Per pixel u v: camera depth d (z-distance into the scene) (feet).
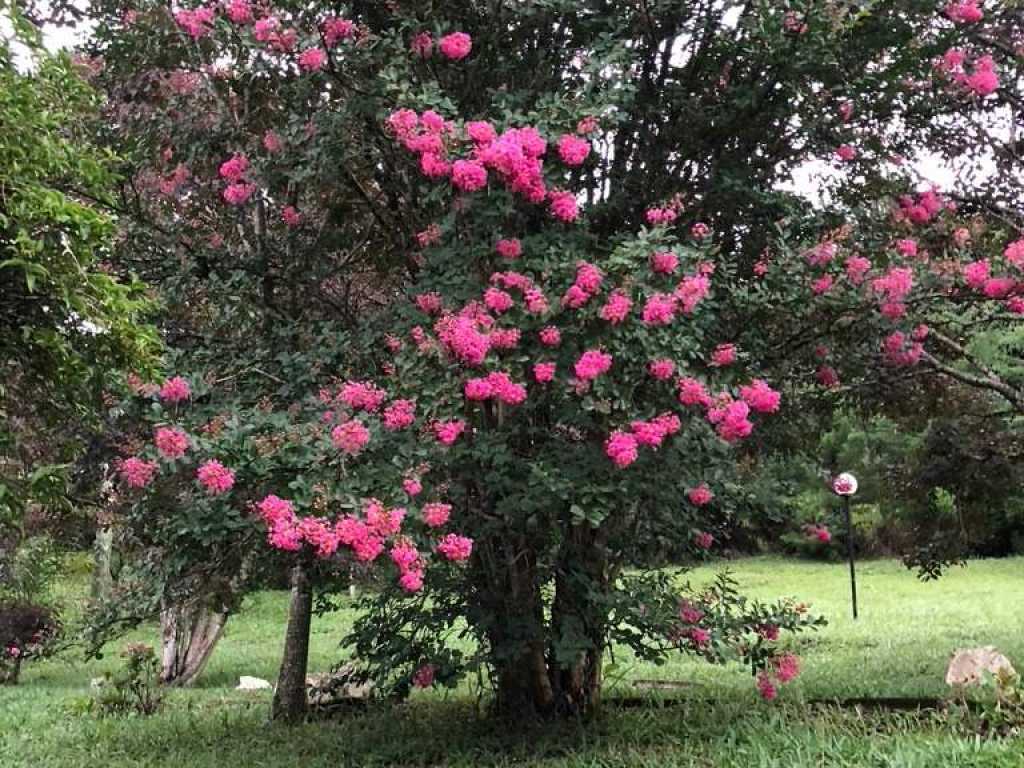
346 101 15.71
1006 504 27.40
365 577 16.05
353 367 16.53
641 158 18.01
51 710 25.85
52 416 12.31
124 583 20.01
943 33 16.79
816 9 14.75
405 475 13.32
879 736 15.97
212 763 19.01
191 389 14.37
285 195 18.75
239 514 13.97
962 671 22.58
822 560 73.46
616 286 13.62
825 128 17.33
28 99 10.07
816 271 16.02
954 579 56.49
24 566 34.37
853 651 30.48
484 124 13.82
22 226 9.84
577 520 14.87
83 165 10.82
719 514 19.65
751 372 16.16
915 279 16.43
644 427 13.64
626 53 15.20
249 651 41.88
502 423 15.38
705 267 14.28
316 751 19.48
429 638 17.30
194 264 18.13
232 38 16.81
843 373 18.39
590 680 19.71
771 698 18.52
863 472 56.70
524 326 13.58
